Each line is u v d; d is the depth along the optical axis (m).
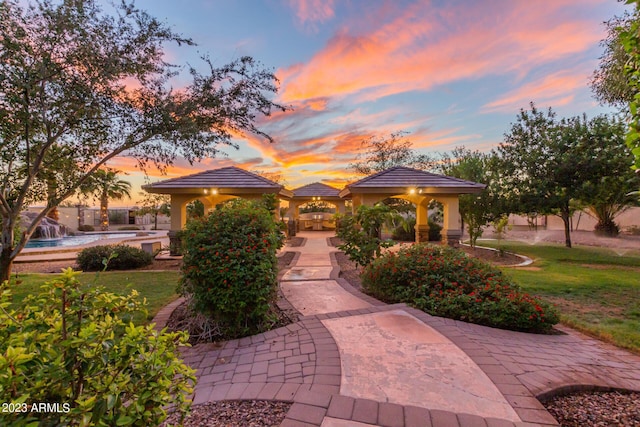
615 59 7.01
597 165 11.90
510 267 9.84
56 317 1.66
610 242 16.05
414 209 19.91
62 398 1.30
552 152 13.05
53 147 7.21
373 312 5.06
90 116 6.64
